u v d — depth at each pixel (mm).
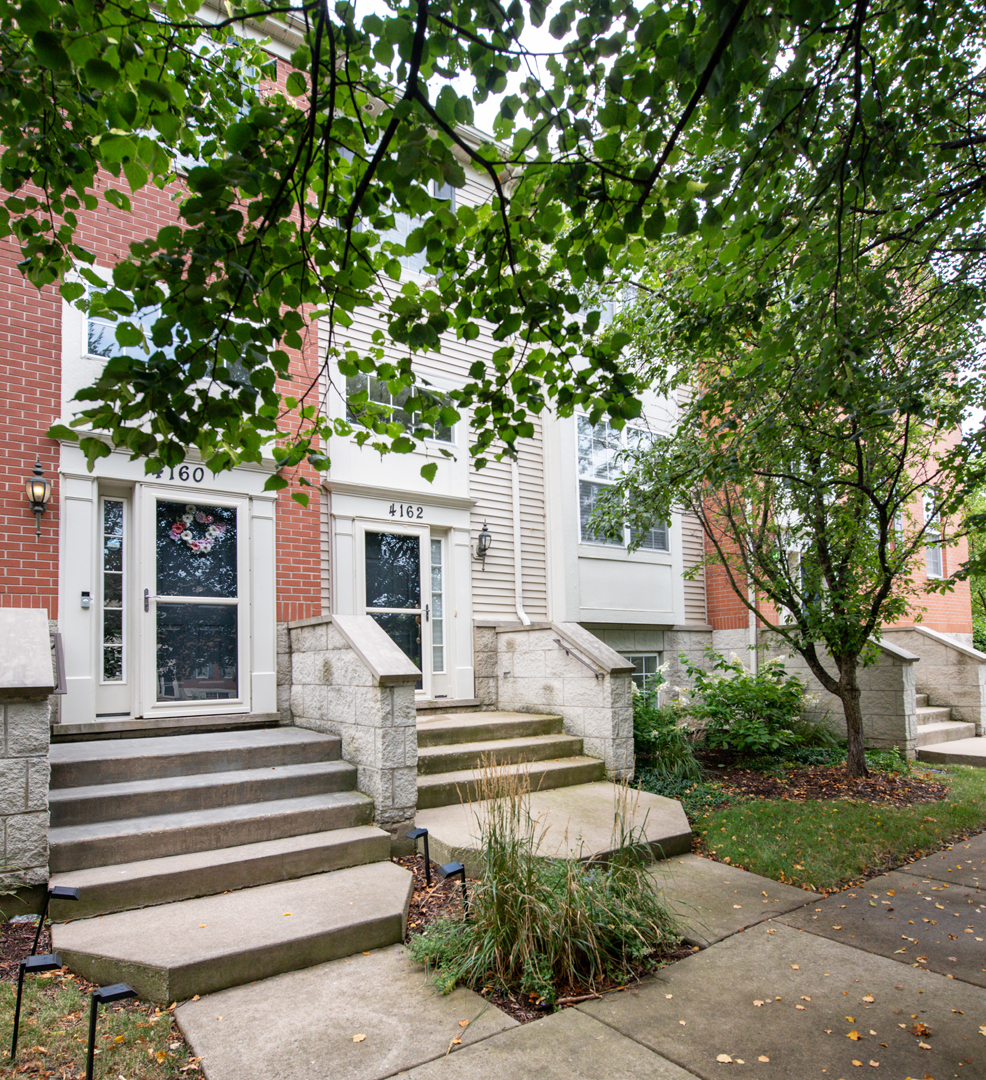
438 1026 3059
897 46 4219
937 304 5293
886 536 6941
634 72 2820
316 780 5266
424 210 2926
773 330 4742
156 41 3020
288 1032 2986
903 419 7227
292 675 6906
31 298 5914
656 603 10656
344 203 3178
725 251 3641
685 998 3334
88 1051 2518
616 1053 2881
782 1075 2758
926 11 3246
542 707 7914
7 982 3201
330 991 3330
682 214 2943
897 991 3406
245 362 2574
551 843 4855
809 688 9883
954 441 12117
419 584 8258
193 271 2326
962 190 4086
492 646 8656
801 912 4363
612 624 10070
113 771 4824
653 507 7207
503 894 3557
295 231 3150
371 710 5289
